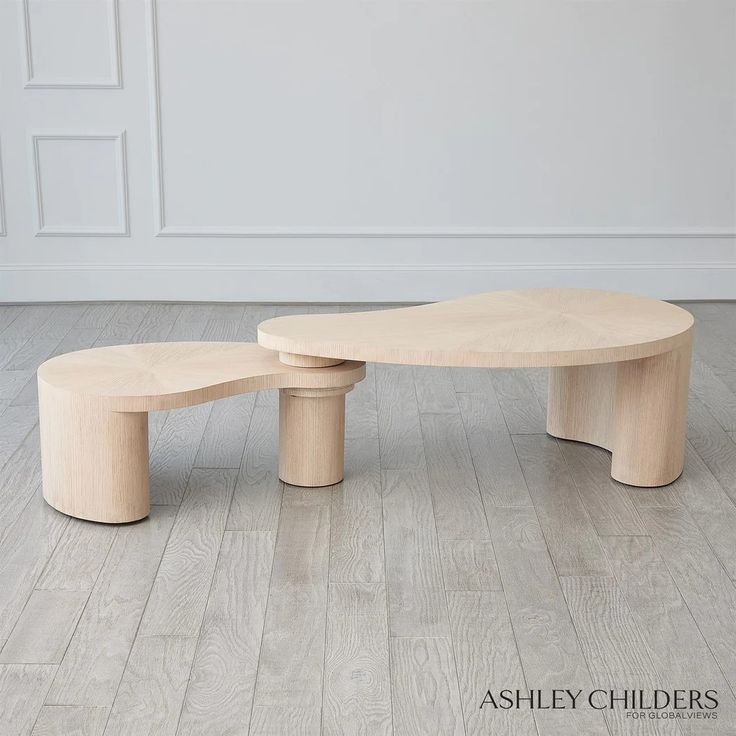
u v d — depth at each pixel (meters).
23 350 4.36
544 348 2.70
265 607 2.33
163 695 2.01
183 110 4.95
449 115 5.01
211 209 5.08
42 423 2.79
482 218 5.15
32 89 4.89
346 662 2.13
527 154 5.07
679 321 3.00
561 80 4.99
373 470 3.12
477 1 4.88
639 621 2.29
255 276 5.16
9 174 4.99
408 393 3.85
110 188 5.03
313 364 2.87
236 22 4.85
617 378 3.00
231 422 3.51
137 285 5.15
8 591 2.39
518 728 1.93
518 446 3.32
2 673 2.08
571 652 2.17
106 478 2.69
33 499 2.88
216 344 3.12
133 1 4.81
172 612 2.31
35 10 4.80
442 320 3.00
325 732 1.91
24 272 5.09
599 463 3.19
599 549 2.62
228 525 2.73
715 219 5.20
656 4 4.92
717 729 1.94
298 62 4.91
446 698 2.02
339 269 5.17
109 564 2.52
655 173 5.12
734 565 2.55
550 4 4.89
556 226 5.18
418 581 2.46
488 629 2.25
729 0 4.92
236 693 2.02
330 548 2.62
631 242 5.21
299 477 2.98
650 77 5.00
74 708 1.97
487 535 2.70
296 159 5.04
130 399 2.62
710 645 2.21
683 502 2.90
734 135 5.09
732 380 4.02
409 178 5.08
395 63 4.93
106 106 4.93
